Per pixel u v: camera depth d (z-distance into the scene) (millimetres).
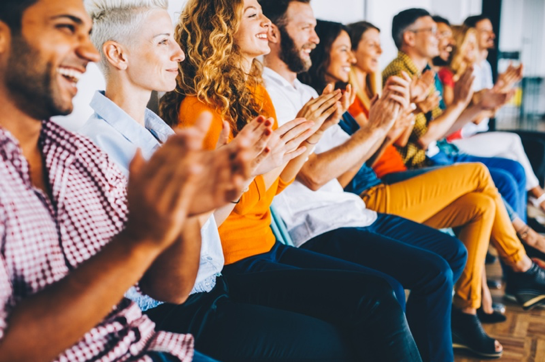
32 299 623
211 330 1219
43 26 783
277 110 1927
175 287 973
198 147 552
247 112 1632
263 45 1771
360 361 1342
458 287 2182
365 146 1907
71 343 632
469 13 5391
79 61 831
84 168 914
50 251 779
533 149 3656
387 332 1316
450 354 1840
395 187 2324
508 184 2873
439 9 5203
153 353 907
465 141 3467
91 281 606
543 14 6719
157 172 560
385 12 4023
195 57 1580
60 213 848
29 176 790
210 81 1557
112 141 1250
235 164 613
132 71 1314
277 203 1938
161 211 565
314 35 2182
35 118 830
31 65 783
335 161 1878
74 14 807
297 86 2266
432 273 1768
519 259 2453
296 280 1386
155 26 1301
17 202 741
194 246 955
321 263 1636
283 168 1633
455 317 2168
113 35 1288
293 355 1214
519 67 3084
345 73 2633
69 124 1551
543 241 2641
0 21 766
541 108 7168
